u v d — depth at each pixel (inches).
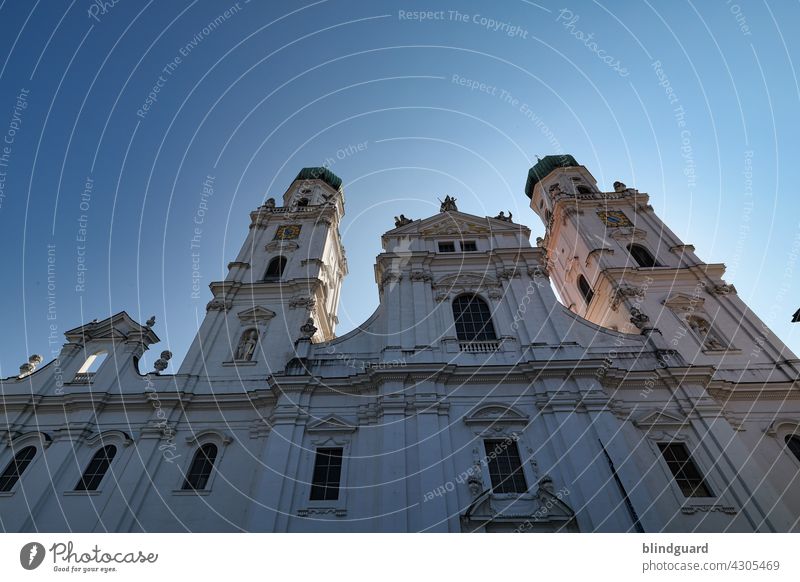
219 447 883.4
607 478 746.2
